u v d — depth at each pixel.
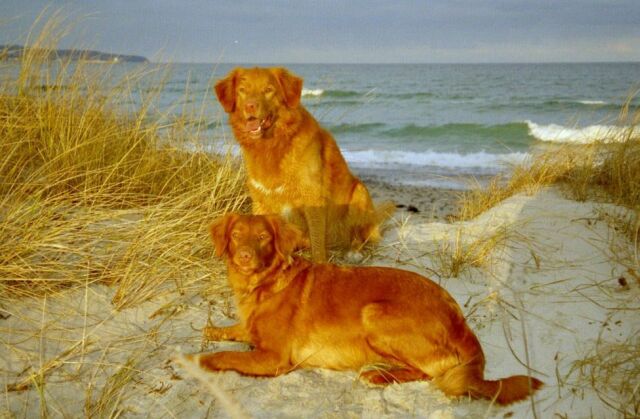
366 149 16.64
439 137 18.84
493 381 3.14
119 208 5.50
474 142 17.66
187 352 3.78
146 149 6.14
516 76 58.66
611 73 62.56
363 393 3.38
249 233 3.71
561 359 3.59
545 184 7.59
